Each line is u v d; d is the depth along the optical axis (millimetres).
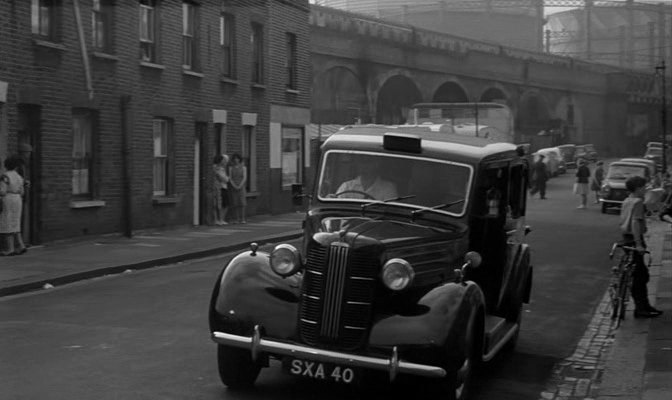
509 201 9086
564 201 40312
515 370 9008
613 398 7840
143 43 22312
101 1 20484
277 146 30062
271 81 29531
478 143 8516
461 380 6719
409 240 7078
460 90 59219
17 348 8859
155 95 22672
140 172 22078
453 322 6543
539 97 70188
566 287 15148
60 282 14133
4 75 17062
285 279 6992
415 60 50719
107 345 9094
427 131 9016
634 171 34031
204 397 7152
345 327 6582
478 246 7969
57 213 18891
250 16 27906
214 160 25484
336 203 8031
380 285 6609
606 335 11062
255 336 6672
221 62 26422
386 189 7969
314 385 7688
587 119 80625
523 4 100188
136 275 15352
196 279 14656
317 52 42438
